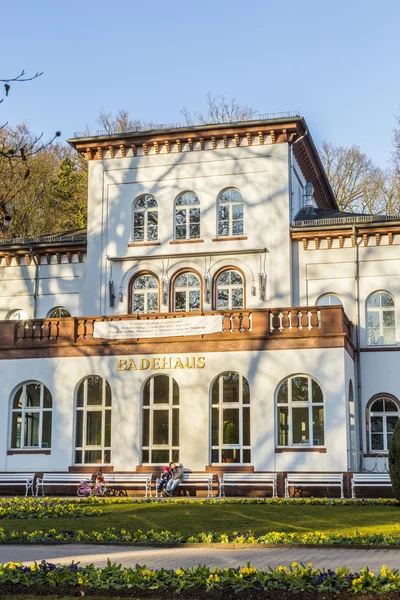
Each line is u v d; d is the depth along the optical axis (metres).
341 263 33.34
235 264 33.75
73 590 10.77
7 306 36.72
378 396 32.12
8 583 11.11
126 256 34.78
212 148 34.62
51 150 62.34
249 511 20.95
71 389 30.41
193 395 29.30
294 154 35.50
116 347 30.30
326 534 16.02
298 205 36.62
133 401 29.77
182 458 28.95
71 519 19.33
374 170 59.09
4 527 17.70
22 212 56.00
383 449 31.75
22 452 30.48
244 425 28.91
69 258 36.34
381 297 32.97
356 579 10.40
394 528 16.91
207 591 10.53
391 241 33.03
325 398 28.23
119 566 11.78
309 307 28.98
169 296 34.19
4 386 31.19
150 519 19.12
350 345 31.06
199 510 21.30
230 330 29.56
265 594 10.41
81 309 35.94
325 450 27.97
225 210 34.25
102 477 28.66
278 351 28.91
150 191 35.06
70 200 60.94
